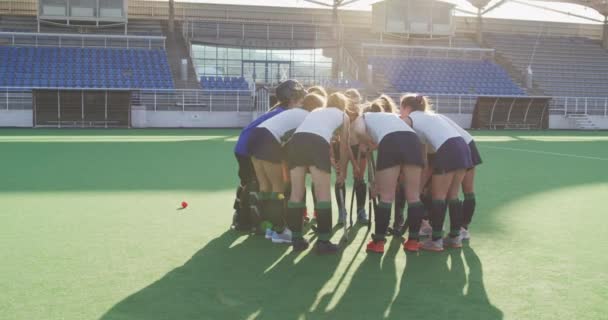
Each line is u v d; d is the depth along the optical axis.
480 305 3.52
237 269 4.23
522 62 37.22
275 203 5.06
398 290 3.79
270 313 3.35
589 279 4.04
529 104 29.95
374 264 4.41
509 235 5.38
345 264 4.41
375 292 3.75
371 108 5.24
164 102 28.36
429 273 4.18
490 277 4.09
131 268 4.21
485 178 9.55
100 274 4.05
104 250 4.70
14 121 25.97
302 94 5.41
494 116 29.97
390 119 4.82
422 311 3.41
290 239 5.08
